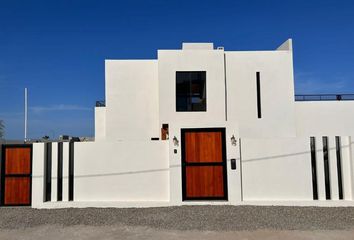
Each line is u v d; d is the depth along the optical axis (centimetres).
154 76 2002
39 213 987
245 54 1909
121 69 2005
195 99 1847
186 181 1094
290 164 1098
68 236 748
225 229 788
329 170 1093
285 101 1891
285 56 1909
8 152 1117
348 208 1023
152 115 1983
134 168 1116
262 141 1106
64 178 1113
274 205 1059
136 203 1073
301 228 792
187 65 1850
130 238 727
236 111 1878
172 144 1090
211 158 1094
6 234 770
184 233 760
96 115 2177
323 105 2077
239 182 1074
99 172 1117
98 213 978
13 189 1107
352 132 2067
